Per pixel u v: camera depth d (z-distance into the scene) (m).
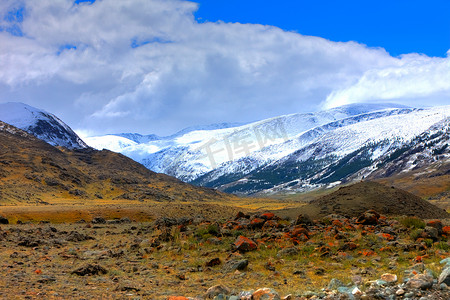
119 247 25.75
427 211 40.34
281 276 15.86
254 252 21.16
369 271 15.49
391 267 16.14
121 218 61.03
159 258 21.06
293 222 31.58
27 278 15.09
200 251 22.39
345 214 37.47
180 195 156.00
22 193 100.50
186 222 38.06
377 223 28.28
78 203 101.25
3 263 18.92
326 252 19.19
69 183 127.12
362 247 20.44
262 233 26.27
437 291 11.24
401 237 22.59
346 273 15.77
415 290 11.42
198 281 15.51
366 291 11.80
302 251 20.27
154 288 14.24
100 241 30.25
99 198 122.81
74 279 15.40
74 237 30.66
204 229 28.42
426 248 19.14
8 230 36.06
